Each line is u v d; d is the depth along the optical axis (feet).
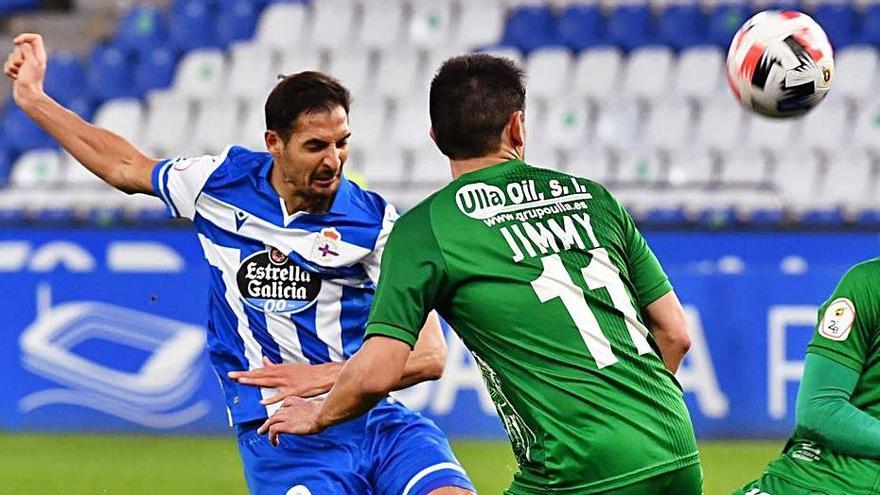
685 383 134.10
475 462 117.80
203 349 137.18
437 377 58.23
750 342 133.69
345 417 49.03
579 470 47.19
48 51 203.21
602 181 174.60
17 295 140.56
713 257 141.18
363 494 57.93
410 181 173.06
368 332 48.21
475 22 192.34
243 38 196.13
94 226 140.67
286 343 58.49
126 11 203.92
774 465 52.90
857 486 50.11
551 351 47.96
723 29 187.32
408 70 188.34
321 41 193.26
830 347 49.80
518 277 48.42
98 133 60.13
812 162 172.45
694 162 174.40
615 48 188.14
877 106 177.06
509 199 49.80
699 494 49.67
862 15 186.70
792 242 140.87
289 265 58.29
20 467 116.37
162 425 137.28
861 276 50.26
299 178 56.70
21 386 140.26
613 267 49.90
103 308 139.13
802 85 56.18
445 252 48.60
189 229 138.82
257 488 59.06
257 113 187.11
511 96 50.57
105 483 108.27
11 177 184.14
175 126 187.01
